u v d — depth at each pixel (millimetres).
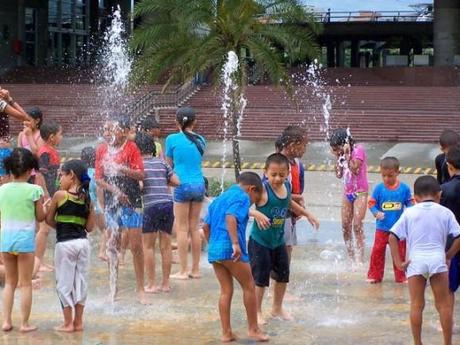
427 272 7234
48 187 10859
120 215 9312
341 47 76625
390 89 44469
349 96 43656
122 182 9289
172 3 23125
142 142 9719
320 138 36219
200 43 23109
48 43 64562
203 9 22641
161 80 40969
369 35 72562
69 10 66312
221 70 23250
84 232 8203
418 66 54844
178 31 23516
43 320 8531
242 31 22781
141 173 9266
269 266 8375
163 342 7711
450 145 9219
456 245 7336
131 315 8789
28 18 62906
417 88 44531
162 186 9789
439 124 37688
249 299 7746
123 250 10898
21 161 8102
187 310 9016
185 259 10727
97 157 9453
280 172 8164
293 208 8562
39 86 46938
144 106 39125
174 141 10445
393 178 10398
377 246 10508
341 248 13164
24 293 8078
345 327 8320
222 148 34938
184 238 10680
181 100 41406
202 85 43312
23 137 11016
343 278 10875
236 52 23531
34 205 8062
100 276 10898
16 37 60906
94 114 40375
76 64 62594
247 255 7781
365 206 11695
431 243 7277
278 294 8617
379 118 38594
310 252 12836
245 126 37938
